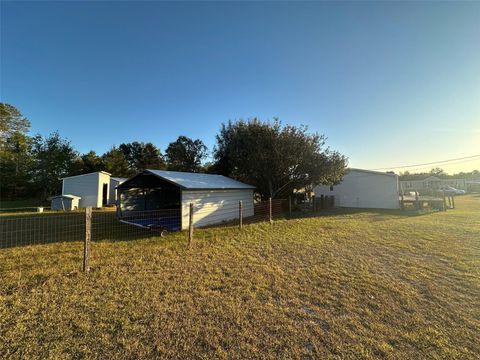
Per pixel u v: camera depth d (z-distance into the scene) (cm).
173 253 587
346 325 295
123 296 361
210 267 491
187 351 246
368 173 2017
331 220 1173
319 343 260
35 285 393
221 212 1195
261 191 1819
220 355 241
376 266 506
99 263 505
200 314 315
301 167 1600
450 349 251
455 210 1614
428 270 483
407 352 247
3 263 506
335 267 499
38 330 275
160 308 328
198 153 4141
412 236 788
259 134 1617
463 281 427
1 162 2652
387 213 1511
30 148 2833
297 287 401
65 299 348
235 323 296
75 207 1869
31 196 2844
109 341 259
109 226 1067
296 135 1591
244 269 481
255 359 236
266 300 357
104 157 3547
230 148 1811
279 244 683
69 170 2856
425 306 342
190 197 1015
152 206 1591
